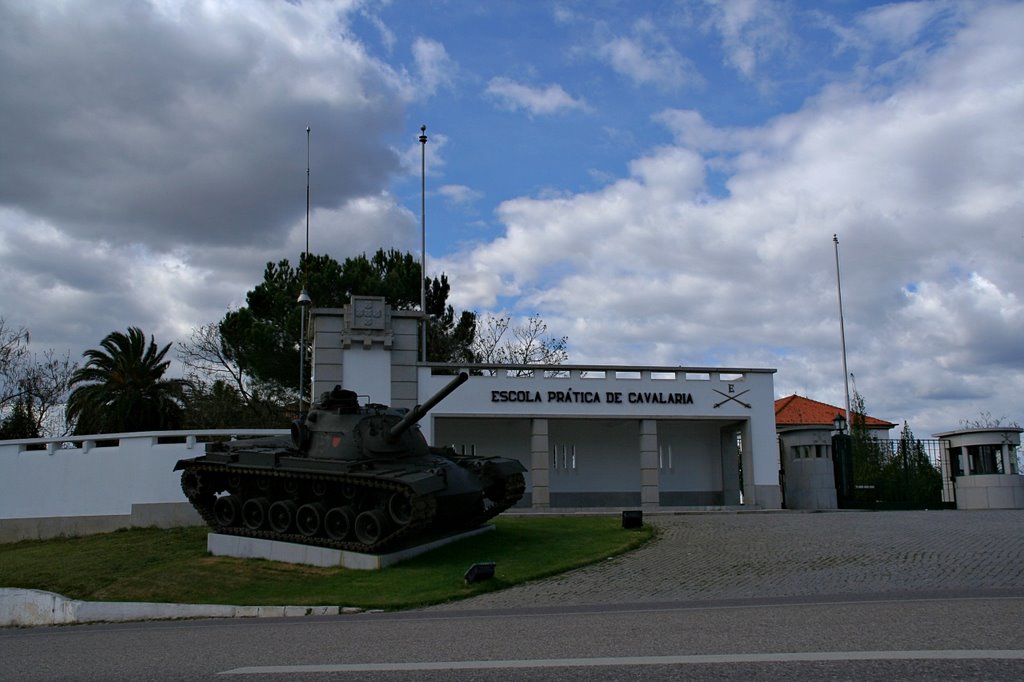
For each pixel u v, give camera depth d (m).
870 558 16.38
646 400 31.22
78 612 15.60
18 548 23.41
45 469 25.75
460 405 30.14
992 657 7.80
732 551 17.94
